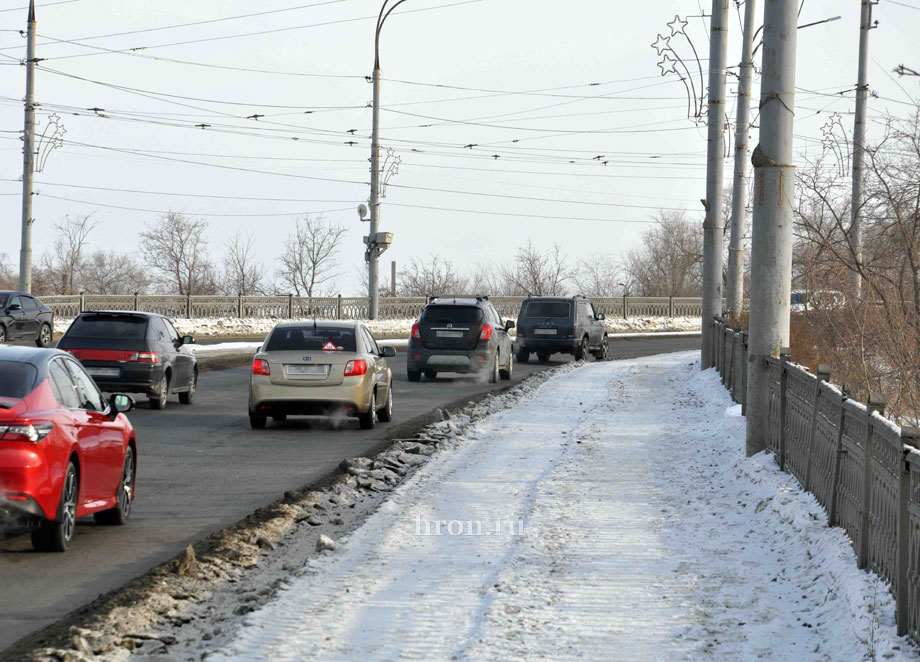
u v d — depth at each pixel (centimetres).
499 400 5478
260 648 1551
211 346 8938
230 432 4244
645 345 11994
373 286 12344
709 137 6250
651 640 1592
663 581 1928
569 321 8525
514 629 1638
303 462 3503
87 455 2286
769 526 2317
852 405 1966
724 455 3378
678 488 2867
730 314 6109
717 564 2052
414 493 2839
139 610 1759
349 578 1975
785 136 3145
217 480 3153
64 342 4788
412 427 4456
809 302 4362
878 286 3694
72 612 1772
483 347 6488
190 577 2000
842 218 4197
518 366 8306
